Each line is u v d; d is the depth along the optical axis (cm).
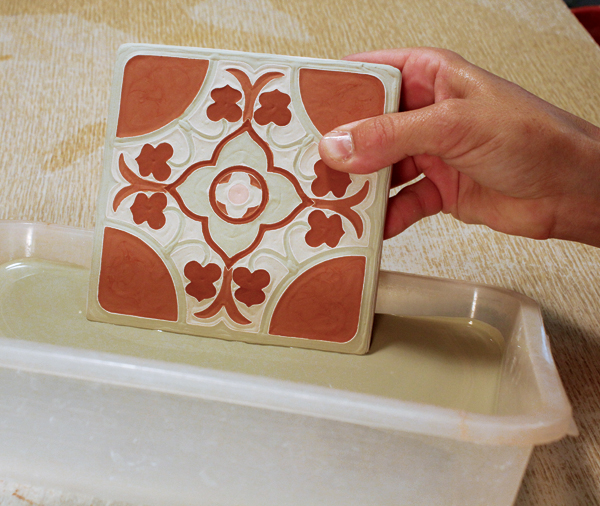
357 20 114
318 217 44
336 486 35
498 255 69
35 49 100
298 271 45
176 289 45
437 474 34
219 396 32
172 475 36
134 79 44
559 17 124
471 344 48
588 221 51
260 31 107
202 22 109
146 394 34
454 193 56
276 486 35
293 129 44
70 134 83
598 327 59
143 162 45
